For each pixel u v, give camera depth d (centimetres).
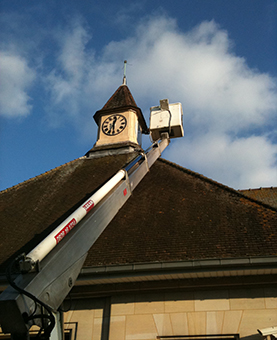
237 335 955
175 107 2112
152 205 1375
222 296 1009
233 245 1066
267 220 1169
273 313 961
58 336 720
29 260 608
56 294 647
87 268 1041
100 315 1052
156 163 1789
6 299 537
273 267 959
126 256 1094
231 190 1386
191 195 1407
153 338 983
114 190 993
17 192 1727
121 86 2684
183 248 1087
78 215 789
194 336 970
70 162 2058
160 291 1047
